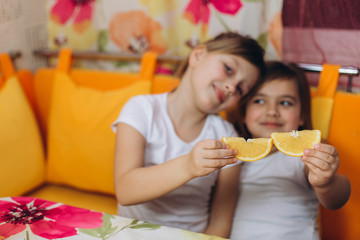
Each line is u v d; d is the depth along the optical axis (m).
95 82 1.41
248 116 1.07
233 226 1.01
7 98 1.26
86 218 0.70
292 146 0.72
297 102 1.05
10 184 1.18
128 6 1.43
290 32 1.25
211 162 0.70
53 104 1.38
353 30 1.16
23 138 1.25
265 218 0.99
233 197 1.02
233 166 1.01
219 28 1.32
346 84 1.19
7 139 1.19
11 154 1.19
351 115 1.10
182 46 1.40
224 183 1.01
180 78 1.16
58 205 0.75
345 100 1.11
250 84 0.99
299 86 1.06
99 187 1.28
